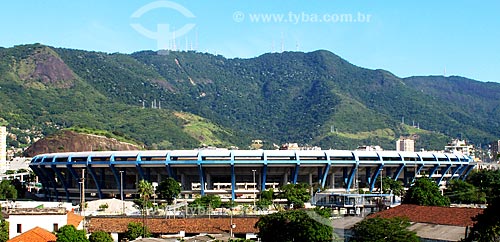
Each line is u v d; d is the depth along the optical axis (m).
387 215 89.69
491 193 78.75
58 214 98.75
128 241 106.69
